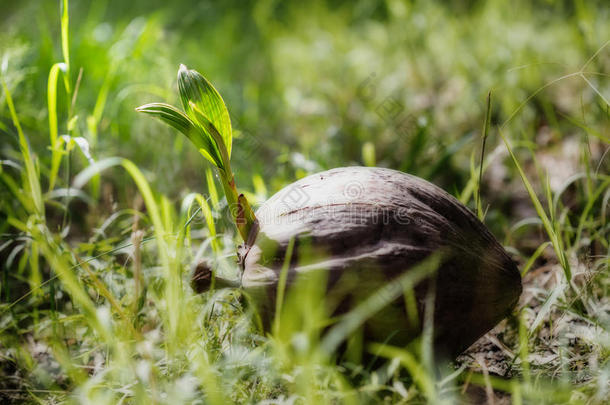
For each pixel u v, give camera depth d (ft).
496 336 3.94
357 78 7.52
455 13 8.79
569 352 3.77
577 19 6.87
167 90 5.49
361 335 3.52
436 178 5.39
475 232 3.66
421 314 3.50
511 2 8.41
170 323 3.69
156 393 3.47
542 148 5.54
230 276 4.02
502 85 6.29
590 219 4.34
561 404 3.46
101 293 3.84
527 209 5.00
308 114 6.82
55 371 3.99
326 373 3.55
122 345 3.69
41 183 5.31
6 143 5.36
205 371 3.48
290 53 8.67
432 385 3.42
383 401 3.53
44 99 5.77
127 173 5.22
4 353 4.08
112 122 5.61
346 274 3.49
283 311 3.54
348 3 10.62
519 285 3.65
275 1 10.71
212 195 4.09
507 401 3.52
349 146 5.95
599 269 4.14
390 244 3.51
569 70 6.69
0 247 4.26
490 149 5.64
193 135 3.72
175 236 4.01
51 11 8.79
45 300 4.30
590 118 5.44
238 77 8.32
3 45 5.12
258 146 5.44
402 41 7.94
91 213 5.00
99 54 6.45
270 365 3.59
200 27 9.74
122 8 9.78
